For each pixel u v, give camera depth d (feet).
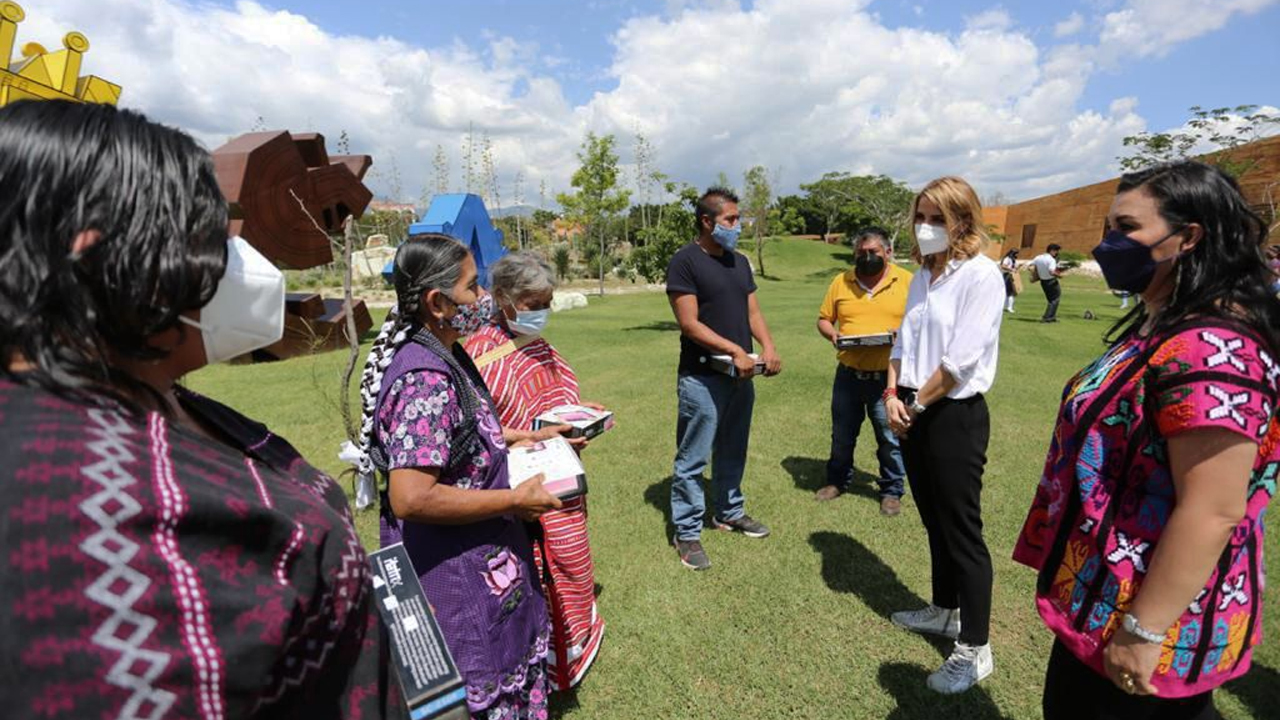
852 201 167.84
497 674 5.97
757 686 8.49
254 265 2.76
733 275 11.22
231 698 2.26
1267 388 3.89
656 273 47.50
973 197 8.07
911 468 8.85
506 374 8.36
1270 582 10.55
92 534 1.97
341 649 2.84
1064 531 4.91
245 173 16.67
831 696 8.29
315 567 2.60
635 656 9.11
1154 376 4.22
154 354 2.47
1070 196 120.98
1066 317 46.42
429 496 5.25
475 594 5.86
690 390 11.12
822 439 18.62
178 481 2.23
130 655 2.00
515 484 6.34
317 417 21.16
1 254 2.13
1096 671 4.66
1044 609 5.01
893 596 10.49
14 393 2.11
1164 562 4.04
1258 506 4.36
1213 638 4.23
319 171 18.93
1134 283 4.64
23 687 1.91
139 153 2.24
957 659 8.24
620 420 20.67
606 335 39.19
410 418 5.25
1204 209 4.21
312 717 2.72
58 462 1.99
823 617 9.95
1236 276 4.19
